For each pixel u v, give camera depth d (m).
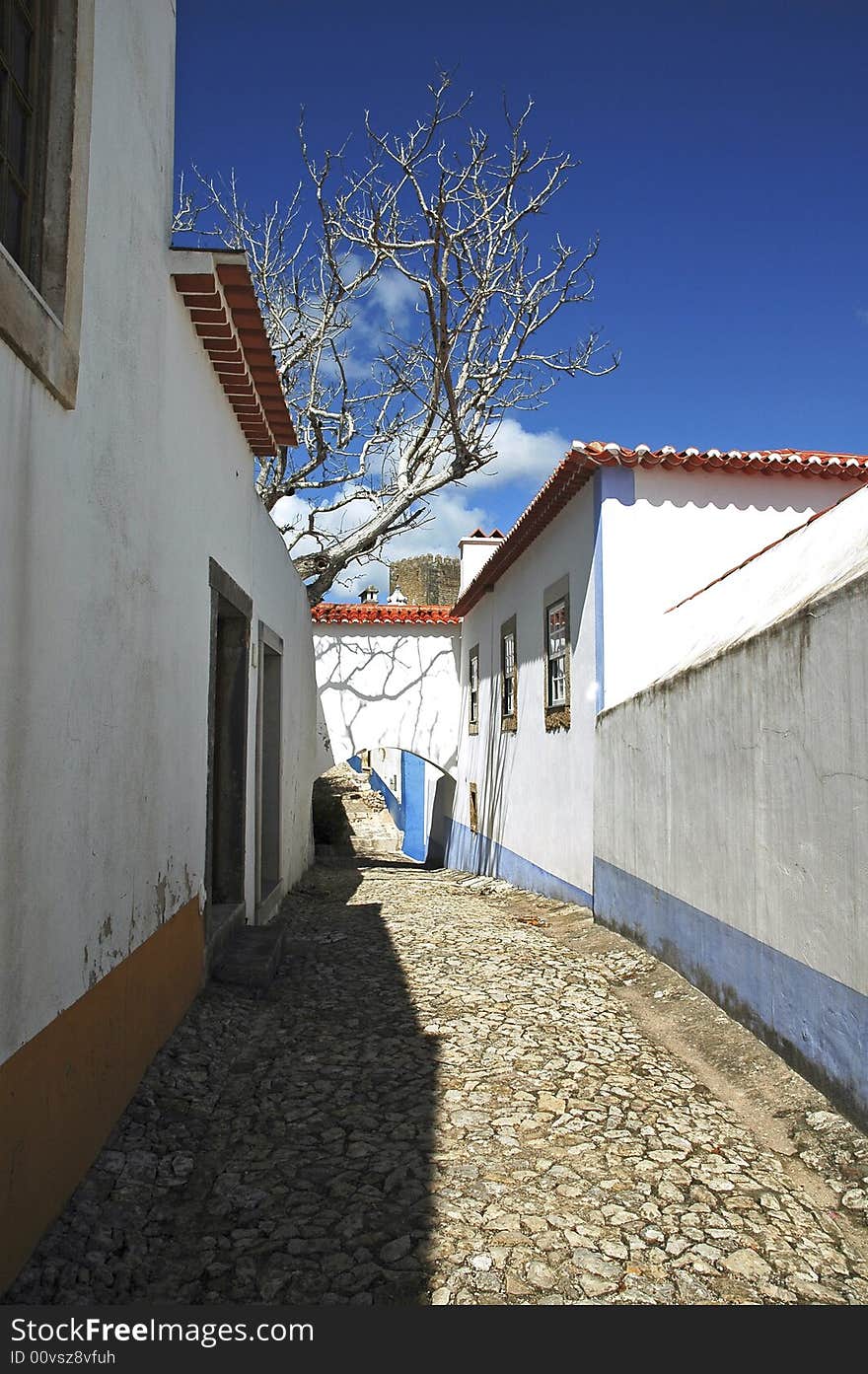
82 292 3.42
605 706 9.14
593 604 9.41
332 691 17.91
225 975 6.30
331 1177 3.79
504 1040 5.50
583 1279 3.10
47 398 3.12
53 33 3.37
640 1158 3.99
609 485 9.27
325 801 25.47
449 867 19.14
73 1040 3.41
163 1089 4.42
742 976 5.41
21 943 2.89
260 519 8.62
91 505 3.61
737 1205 3.61
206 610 6.09
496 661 14.85
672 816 6.75
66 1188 3.34
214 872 7.64
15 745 2.84
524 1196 3.64
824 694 4.43
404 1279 3.09
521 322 13.23
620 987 6.73
